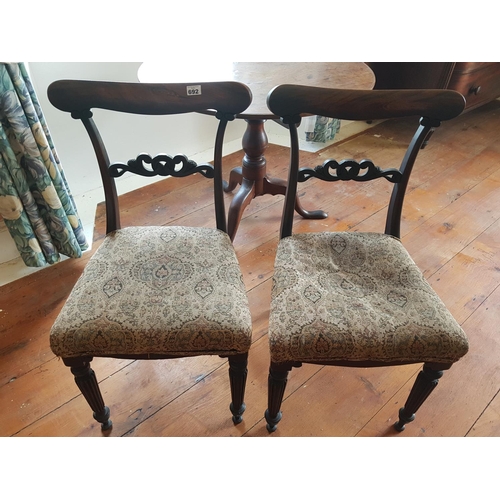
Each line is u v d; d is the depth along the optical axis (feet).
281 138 8.79
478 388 3.83
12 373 3.88
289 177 3.28
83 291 2.81
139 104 2.94
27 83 4.08
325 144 8.50
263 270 5.14
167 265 3.06
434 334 2.58
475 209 6.46
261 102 3.91
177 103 2.96
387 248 3.32
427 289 2.94
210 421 3.56
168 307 2.70
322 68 4.87
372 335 2.57
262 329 4.35
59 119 5.78
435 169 7.57
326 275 3.05
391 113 3.01
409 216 6.25
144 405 3.66
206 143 8.04
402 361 2.65
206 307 2.71
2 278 4.98
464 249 5.59
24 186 4.35
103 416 3.30
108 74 5.90
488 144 8.54
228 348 2.64
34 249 4.75
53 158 4.52
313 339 2.55
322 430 3.50
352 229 5.96
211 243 3.34
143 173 3.26
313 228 5.95
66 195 4.80
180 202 6.58
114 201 3.38
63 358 2.67
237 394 3.14
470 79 7.61
